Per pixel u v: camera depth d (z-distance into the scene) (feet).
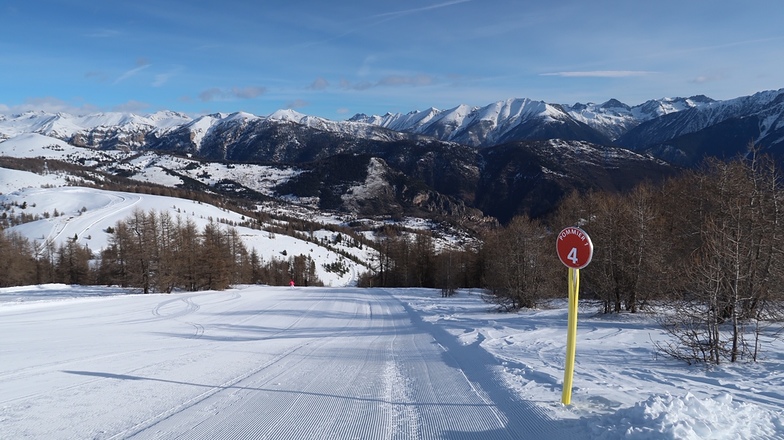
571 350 17.57
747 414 14.42
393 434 15.10
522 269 70.90
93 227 350.43
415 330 53.52
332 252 427.33
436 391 20.95
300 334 50.75
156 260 150.20
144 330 55.47
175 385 22.90
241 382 23.48
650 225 55.77
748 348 28.94
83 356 33.55
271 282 278.05
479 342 38.19
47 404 19.49
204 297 116.06
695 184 62.90
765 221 34.42
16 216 396.78
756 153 42.19
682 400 15.08
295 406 18.63
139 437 15.10
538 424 15.47
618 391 19.54
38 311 82.28
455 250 172.96
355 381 23.54
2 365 29.99
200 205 492.95
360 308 86.28
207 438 14.87
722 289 27.91
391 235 298.35
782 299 31.12
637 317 51.11
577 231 17.12
